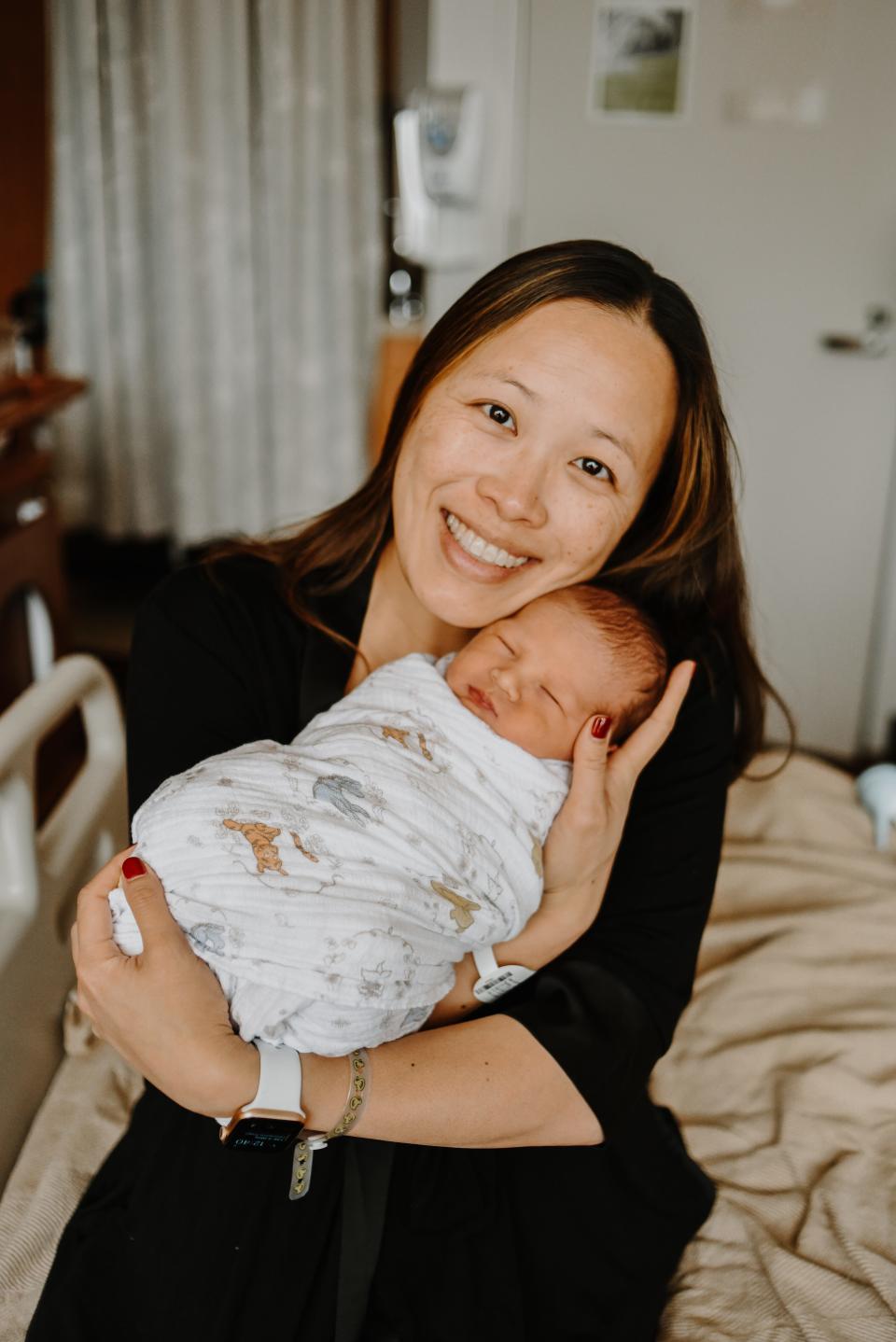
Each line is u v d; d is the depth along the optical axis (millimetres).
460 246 2926
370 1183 924
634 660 993
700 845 1032
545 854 932
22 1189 1180
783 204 2732
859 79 2604
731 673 1138
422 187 2875
